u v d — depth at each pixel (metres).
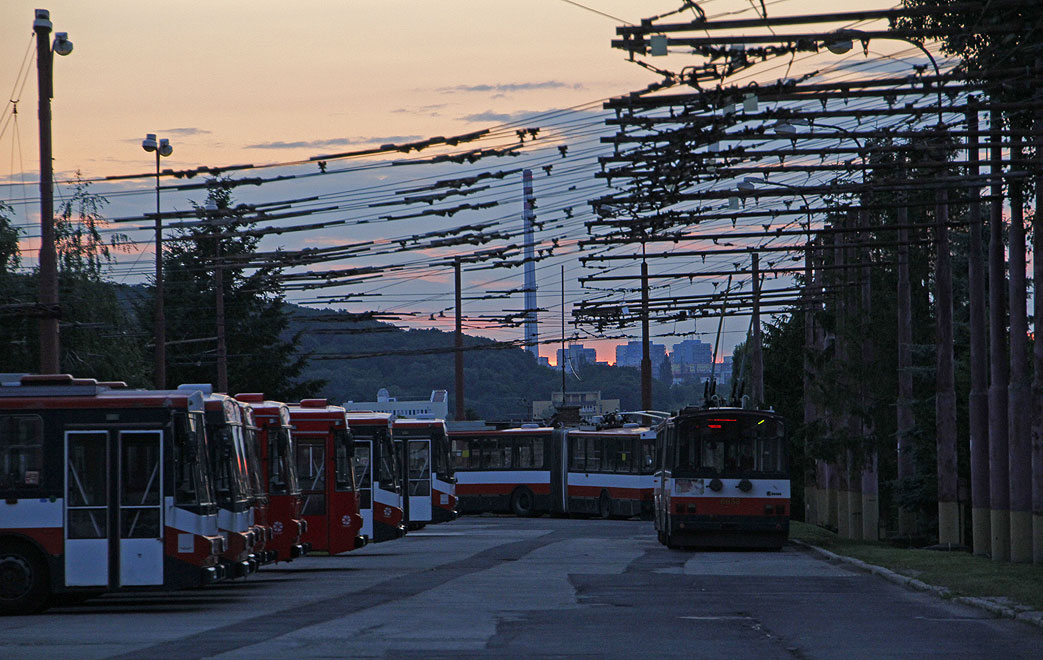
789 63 34.22
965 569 46.88
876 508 80.31
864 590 40.81
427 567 52.34
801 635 27.92
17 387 36.28
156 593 42.47
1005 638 27.59
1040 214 49.25
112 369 73.00
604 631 28.48
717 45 32.34
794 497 125.62
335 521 53.06
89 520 35.72
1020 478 52.53
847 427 80.38
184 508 35.91
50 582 35.44
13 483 35.84
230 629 29.53
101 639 27.55
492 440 116.31
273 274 60.44
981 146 37.19
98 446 36.00
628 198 43.06
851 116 36.03
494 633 28.00
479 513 124.25
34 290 67.69
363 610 33.81
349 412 65.31
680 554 60.56
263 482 43.59
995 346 56.06
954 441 67.94
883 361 79.12
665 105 35.56
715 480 62.16
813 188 41.50
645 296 90.62
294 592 41.34
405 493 83.00
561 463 112.06
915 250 87.50
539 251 56.03
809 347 82.25
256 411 48.25
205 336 131.38
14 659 23.94
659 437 70.50
